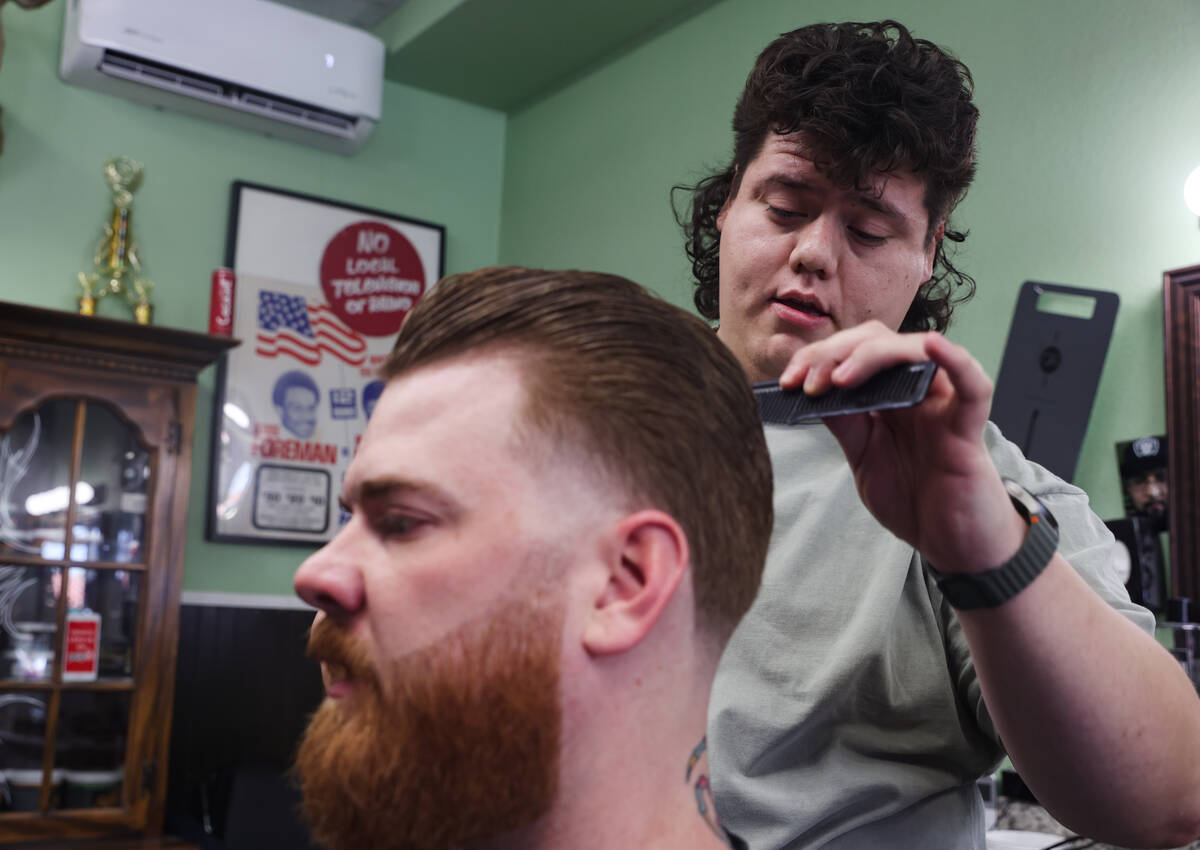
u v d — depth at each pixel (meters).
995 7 2.74
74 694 3.15
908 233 1.21
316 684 3.76
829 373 0.74
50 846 3.04
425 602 0.63
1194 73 2.30
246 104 3.80
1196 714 0.86
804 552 1.11
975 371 0.69
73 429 3.18
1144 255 2.36
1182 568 2.20
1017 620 0.76
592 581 0.64
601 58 4.04
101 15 3.52
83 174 3.66
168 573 3.27
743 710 1.03
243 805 3.26
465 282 0.71
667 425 0.67
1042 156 2.59
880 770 1.04
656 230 3.64
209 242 3.86
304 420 3.93
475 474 0.64
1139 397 2.34
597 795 0.64
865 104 1.13
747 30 3.40
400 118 4.30
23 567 3.11
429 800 0.61
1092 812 0.85
